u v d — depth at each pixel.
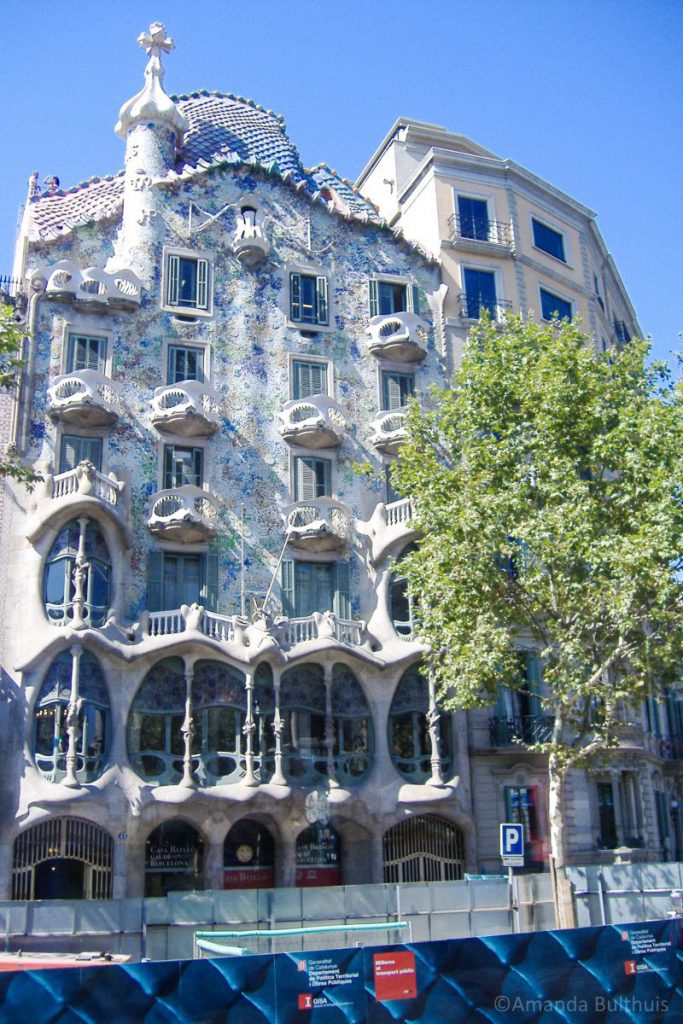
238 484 34.66
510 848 21.30
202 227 37.09
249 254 37.09
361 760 32.06
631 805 37.19
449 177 42.12
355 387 37.56
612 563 25.53
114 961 16.61
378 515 35.19
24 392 32.72
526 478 28.75
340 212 39.53
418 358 38.47
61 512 30.34
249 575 33.78
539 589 27.81
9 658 30.00
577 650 25.95
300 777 31.08
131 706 29.73
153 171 37.41
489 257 41.78
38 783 28.00
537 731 34.47
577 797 35.44
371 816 31.25
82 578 30.00
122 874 28.02
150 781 29.17
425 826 32.59
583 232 46.56
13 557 31.03
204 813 29.31
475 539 27.31
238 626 31.22
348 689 32.69
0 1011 12.72
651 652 26.31
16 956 17.20
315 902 24.19
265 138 43.16
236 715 30.66
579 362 30.06
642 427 27.59
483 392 30.31
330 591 34.66
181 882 30.02
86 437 33.22
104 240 37.97
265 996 14.07
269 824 30.75
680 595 26.25
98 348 34.44
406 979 14.84
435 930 24.86
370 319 38.53
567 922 24.41
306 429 35.22
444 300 39.88
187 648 30.22
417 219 42.72
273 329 37.06
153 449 33.94
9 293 35.38
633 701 27.61
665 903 26.20
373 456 36.84
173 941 23.14
